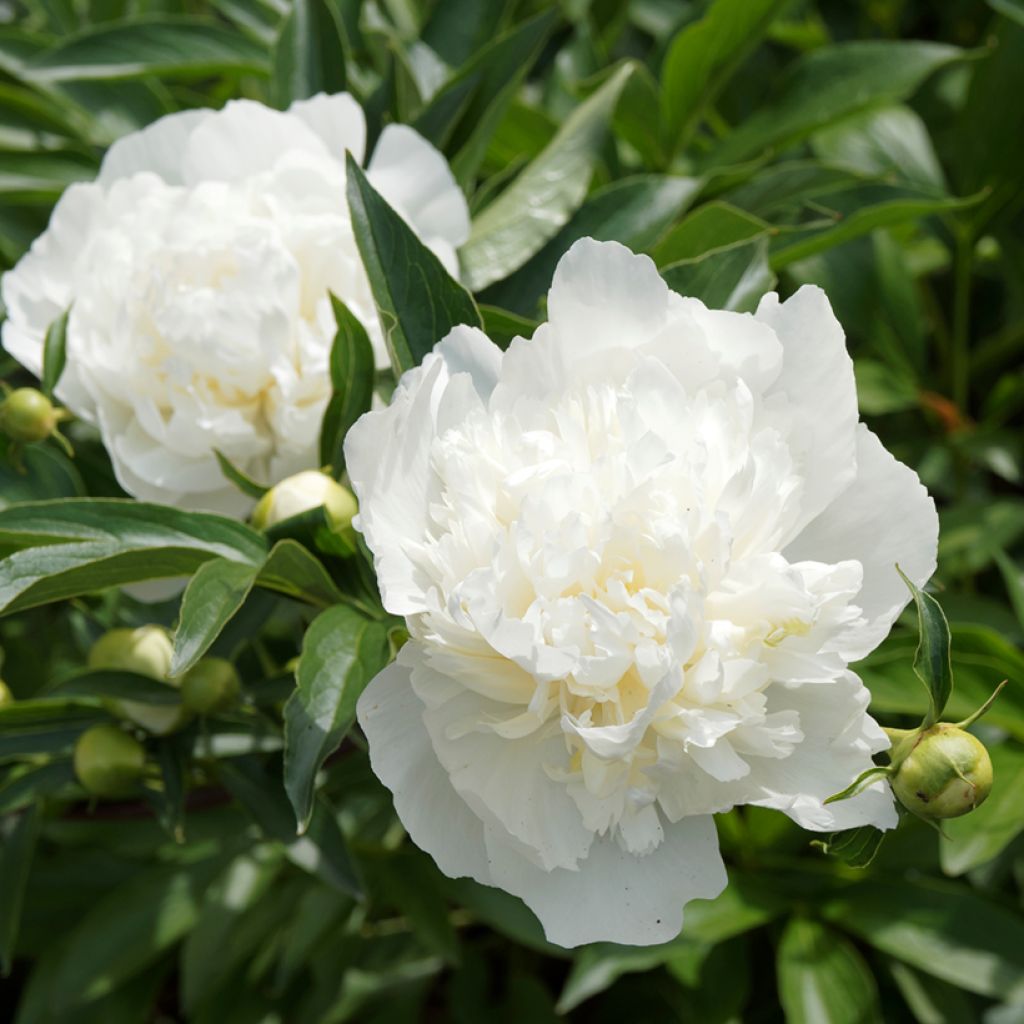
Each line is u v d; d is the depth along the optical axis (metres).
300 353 0.88
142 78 1.07
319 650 0.81
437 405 0.76
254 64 1.04
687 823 0.76
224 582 0.81
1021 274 1.25
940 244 1.21
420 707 0.76
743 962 1.06
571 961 1.30
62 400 0.90
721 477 0.75
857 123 1.20
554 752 0.75
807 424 0.77
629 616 0.73
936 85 1.43
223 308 0.87
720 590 0.75
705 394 0.76
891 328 1.18
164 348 0.88
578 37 1.17
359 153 0.93
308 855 0.93
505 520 0.75
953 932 1.02
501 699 0.75
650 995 1.19
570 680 0.74
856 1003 1.00
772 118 1.10
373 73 1.10
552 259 0.96
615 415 0.76
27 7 1.32
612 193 0.96
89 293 0.89
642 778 0.75
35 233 1.06
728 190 1.06
